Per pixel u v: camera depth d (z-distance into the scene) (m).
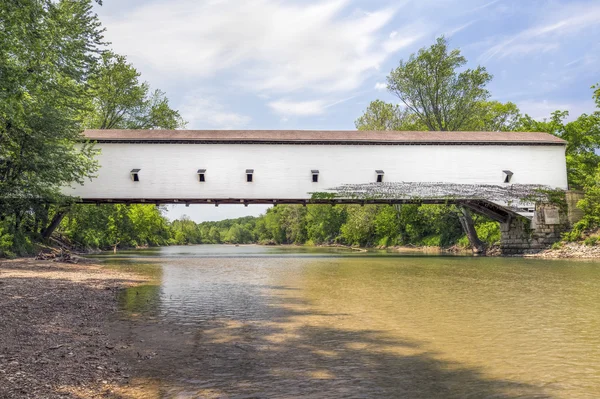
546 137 30.53
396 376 4.81
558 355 5.59
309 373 4.93
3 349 5.45
